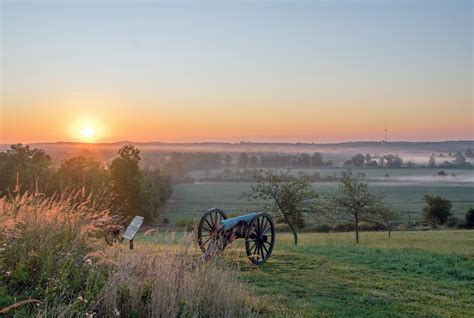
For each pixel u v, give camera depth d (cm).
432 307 984
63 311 617
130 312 700
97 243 851
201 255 997
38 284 691
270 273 1222
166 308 709
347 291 1080
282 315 838
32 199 895
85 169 4872
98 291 702
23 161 5047
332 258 1483
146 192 5672
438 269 1373
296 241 2944
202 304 768
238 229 1278
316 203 3244
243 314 793
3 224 794
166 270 795
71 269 744
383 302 1008
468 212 7006
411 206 10388
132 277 762
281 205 3062
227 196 11038
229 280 857
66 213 890
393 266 1378
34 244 792
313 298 1008
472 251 1867
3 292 643
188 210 7894
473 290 1143
